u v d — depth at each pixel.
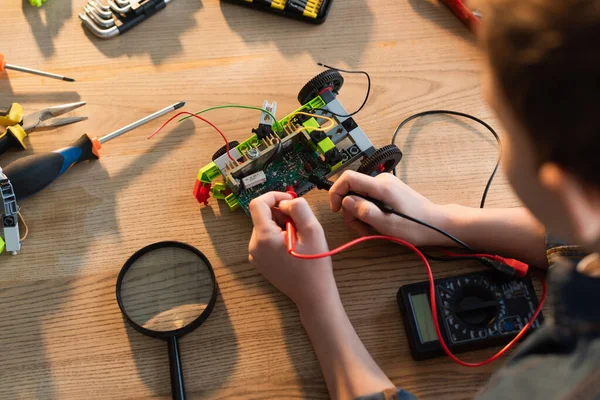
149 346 0.93
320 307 0.91
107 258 1.00
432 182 1.09
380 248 1.03
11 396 0.90
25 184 0.97
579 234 0.48
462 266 1.01
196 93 1.14
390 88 1.17
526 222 0.96
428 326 0.93
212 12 1.22
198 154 1.09
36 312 0.95
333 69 1.09
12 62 1.14
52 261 0.99
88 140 1.03
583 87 0.43
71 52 1.15
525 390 0.63
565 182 0.46
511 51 0.46
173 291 0.96
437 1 1.25
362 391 0.83
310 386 0.92
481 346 0.93
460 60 1.21
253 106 1.14
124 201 1.04
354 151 1.06
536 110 0.46
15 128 1.03
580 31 0.42
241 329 0.95
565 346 0.62
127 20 1.18
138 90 1.14
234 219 1.04
